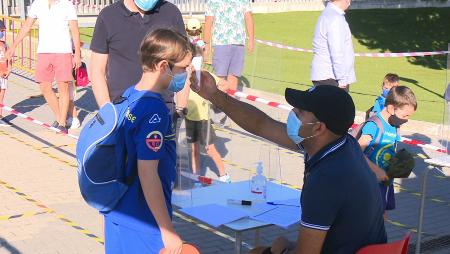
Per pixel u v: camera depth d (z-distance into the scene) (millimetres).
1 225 5402
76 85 9398
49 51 8633
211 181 4660
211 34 9070
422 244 5379
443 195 6918
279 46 10328
